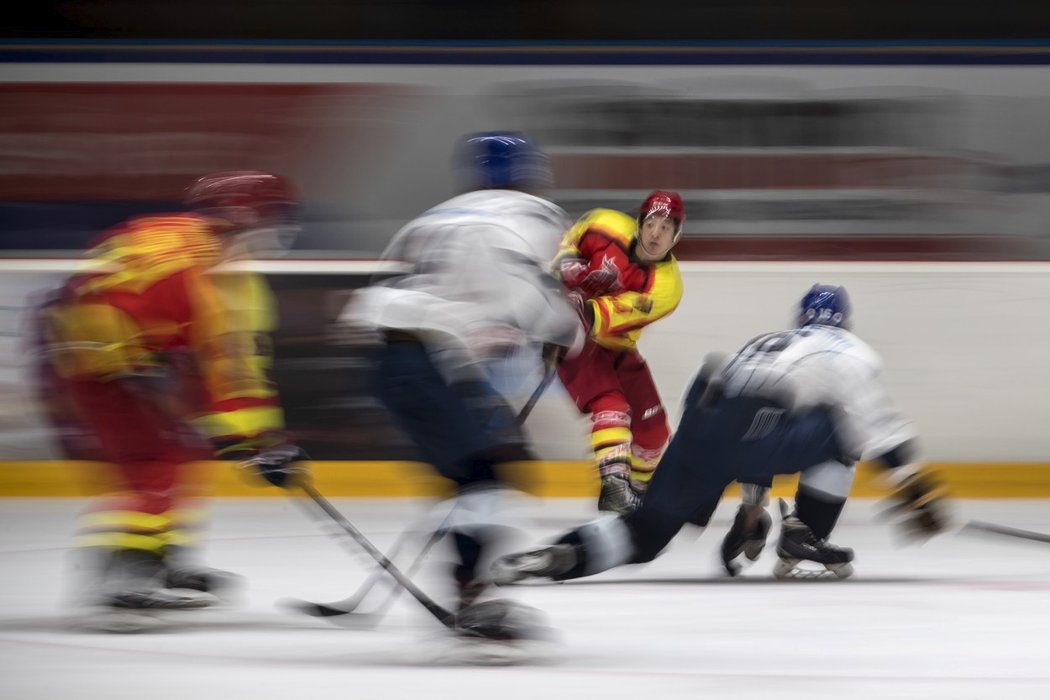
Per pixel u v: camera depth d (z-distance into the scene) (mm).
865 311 31641
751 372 16359
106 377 14242
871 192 31812
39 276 31266
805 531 18625
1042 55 31672
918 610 16219
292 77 32250
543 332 12172
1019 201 31734
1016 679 12031
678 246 31891
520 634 12109
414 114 32188
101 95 32188
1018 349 31516
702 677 11953
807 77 31766
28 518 26672
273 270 31188
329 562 20609
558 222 12523
